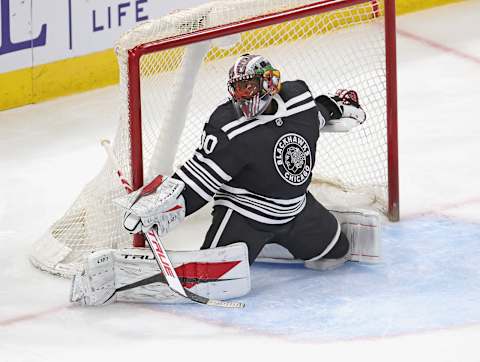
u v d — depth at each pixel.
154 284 12.85
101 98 21.25
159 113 15.98
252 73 12.48
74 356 11.73
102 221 14.39
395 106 14.95
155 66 15.82
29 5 20.52
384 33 14.92
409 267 13.72
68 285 13.71
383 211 15.39
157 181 12.65
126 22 21.81
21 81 20.81
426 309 12.52
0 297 13.38
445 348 11.51
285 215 13.17
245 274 13.03
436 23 23.70
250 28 13.62
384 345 11.65
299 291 13.22
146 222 12.43
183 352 11.70
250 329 12.22
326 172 16.08
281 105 12.98
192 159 12.80
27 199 16.89
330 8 14.10
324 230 13.50
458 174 16.75
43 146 19.16
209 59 18.38
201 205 12.84
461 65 21.53
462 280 13.28
